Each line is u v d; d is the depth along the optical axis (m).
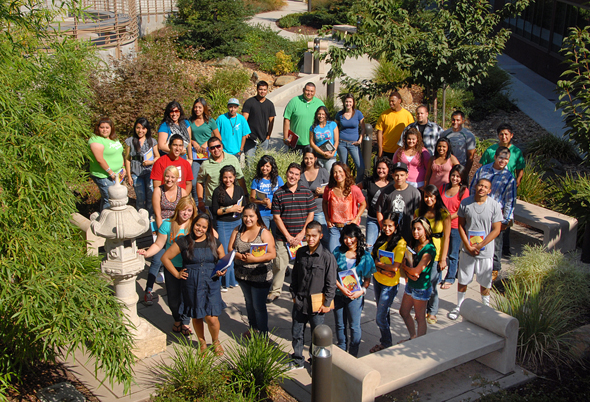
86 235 6.94
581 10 15.76
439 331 5.46
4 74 4.21
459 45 10.40
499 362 5.39
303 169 7.30
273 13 32.56
